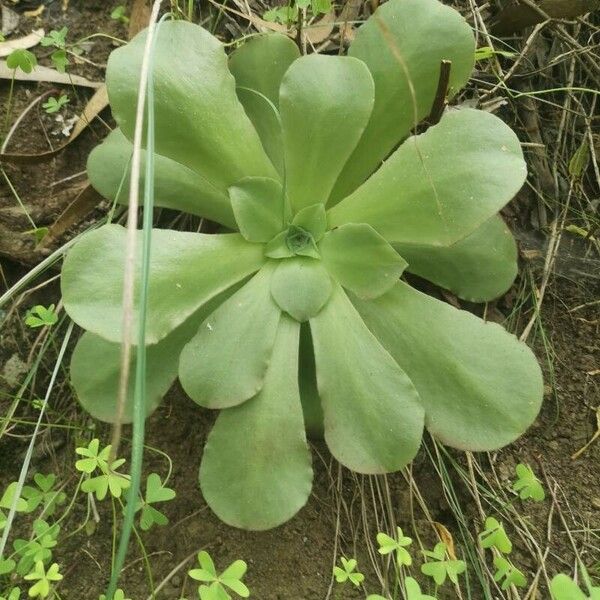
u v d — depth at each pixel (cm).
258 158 42
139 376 30
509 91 51
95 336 40
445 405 39
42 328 48
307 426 42
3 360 48
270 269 41
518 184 36
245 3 52
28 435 46
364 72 40
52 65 56
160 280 38
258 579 41
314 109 40
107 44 57
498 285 44
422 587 41
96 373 40
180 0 54
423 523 43
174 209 48
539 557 42
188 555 42
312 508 44
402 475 45
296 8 50
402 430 37
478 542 42
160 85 39
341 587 41
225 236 42
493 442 38
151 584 39
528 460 46
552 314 51
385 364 38
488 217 36
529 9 50
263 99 45
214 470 37
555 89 52
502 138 37
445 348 39
